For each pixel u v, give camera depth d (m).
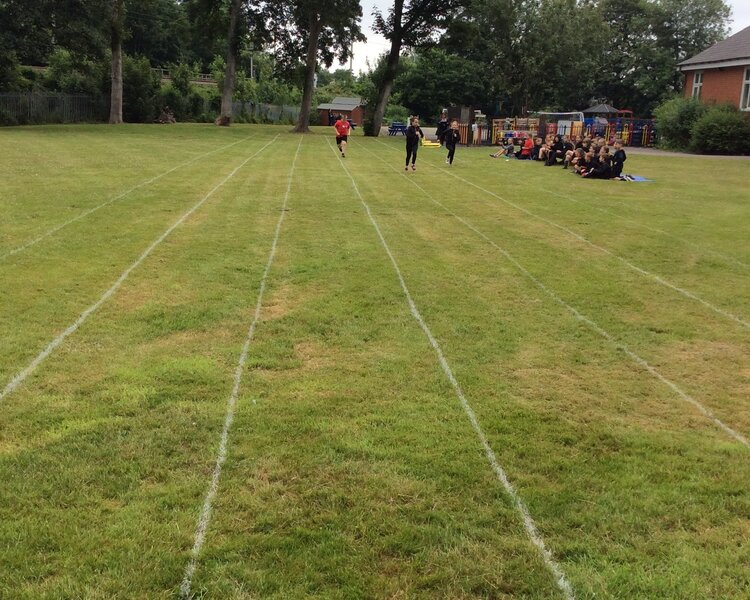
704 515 3.07
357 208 11.16
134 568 2.62
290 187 13.40
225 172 15.54
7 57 36.56
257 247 8.14
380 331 5.42
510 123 31.83
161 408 3.96
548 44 49.06
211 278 6.75
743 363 4.99
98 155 18.48
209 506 3.04
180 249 7.87
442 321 5.70
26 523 2.87
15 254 7.29
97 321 5.42
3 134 26.94
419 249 8.38
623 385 4.54
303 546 2.79
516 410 4.09
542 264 7.80
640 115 58.47
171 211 10.20
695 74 33.50
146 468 3.32
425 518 2.99
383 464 3.43
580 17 50.84
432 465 3.43
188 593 2.51
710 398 4.38
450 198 12.75
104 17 35.41
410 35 40.53
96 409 3.93
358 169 17.67
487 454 3.56
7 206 9.96
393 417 3.94
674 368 4.86
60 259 7.21
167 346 4.96
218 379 4.41
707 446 3.72
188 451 3.50
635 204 12.52
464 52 52.22
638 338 5.46
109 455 3.44
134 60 49.53
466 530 2.91
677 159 24.25
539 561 2.72
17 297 5.91
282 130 41.44
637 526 2.97
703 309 6.25
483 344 5.20
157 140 26.19
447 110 34.66
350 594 2.52
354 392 4.27
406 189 13.84
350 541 2.82
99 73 44.81
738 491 3.27
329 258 7.73
